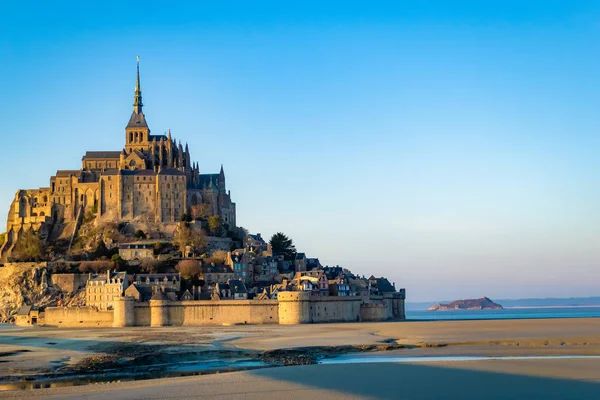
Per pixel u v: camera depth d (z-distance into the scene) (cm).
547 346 18650
